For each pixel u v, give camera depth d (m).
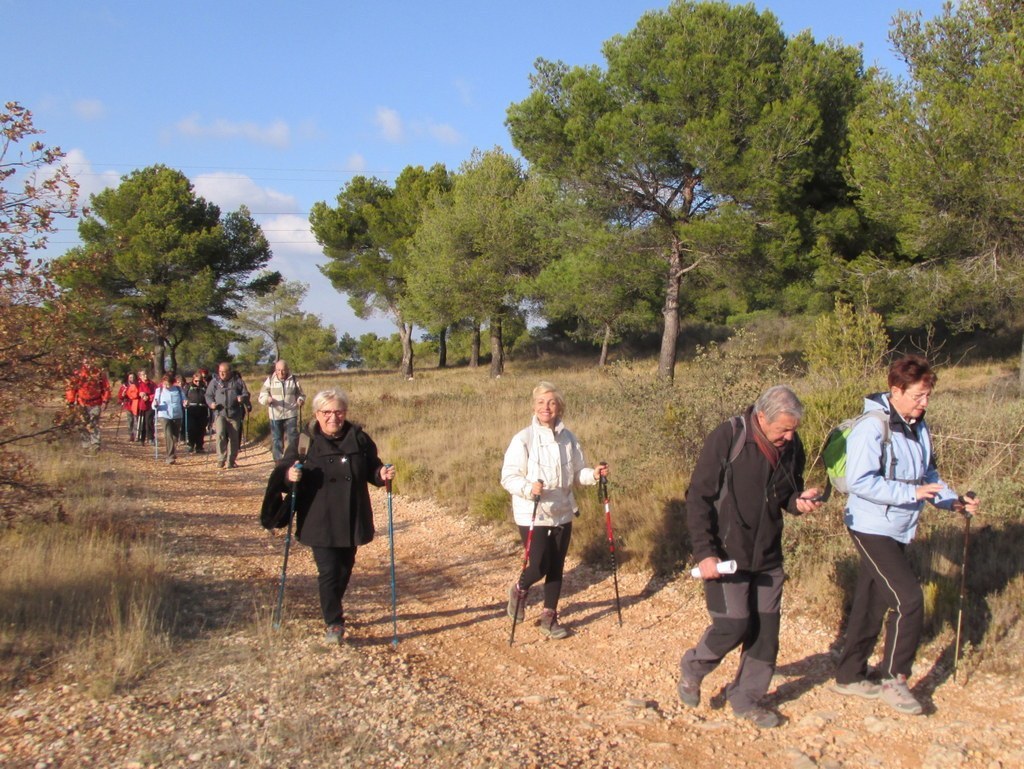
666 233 21.02
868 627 4.28
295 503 5.46
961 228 14.38
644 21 20.42
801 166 19.03
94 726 3.95
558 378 27.11
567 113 20.91
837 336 9.01
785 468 4.07
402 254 38.09
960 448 7.51
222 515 10.12
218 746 3.75
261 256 42.06
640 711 4.32
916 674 4.53
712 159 18.42
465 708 4.34
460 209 31.45
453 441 13.01
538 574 5.56
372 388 25.86
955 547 5.72
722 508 4.07
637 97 20.39
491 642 5.56
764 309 35.47
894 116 14.41
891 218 15.38
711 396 8.52
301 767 3.61
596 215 21.28
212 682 4.53
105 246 7.43
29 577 5.80
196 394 17.42
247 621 5.66
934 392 12.11
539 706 4.45
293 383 12.94
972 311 16.72
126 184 39.16
